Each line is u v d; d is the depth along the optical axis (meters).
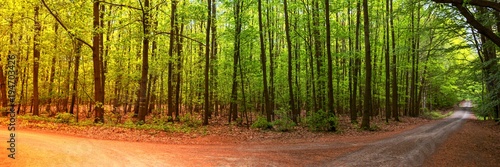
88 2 16.66
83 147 9.68
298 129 17.33
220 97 24.30
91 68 23.66
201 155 9.31
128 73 22.59
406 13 11.66
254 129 17.11
